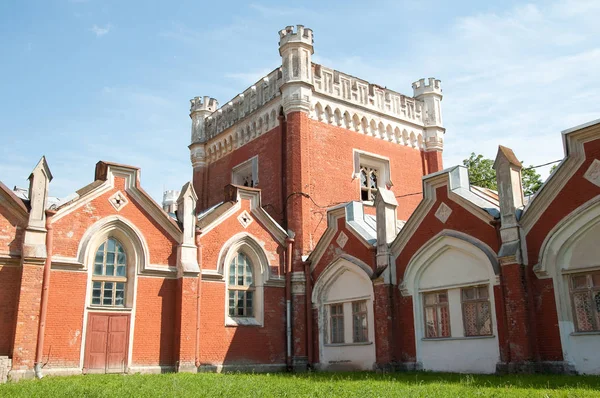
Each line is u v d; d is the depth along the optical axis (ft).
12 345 67.97
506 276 64.23
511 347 62.54
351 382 54.65
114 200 80.28
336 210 90.07
